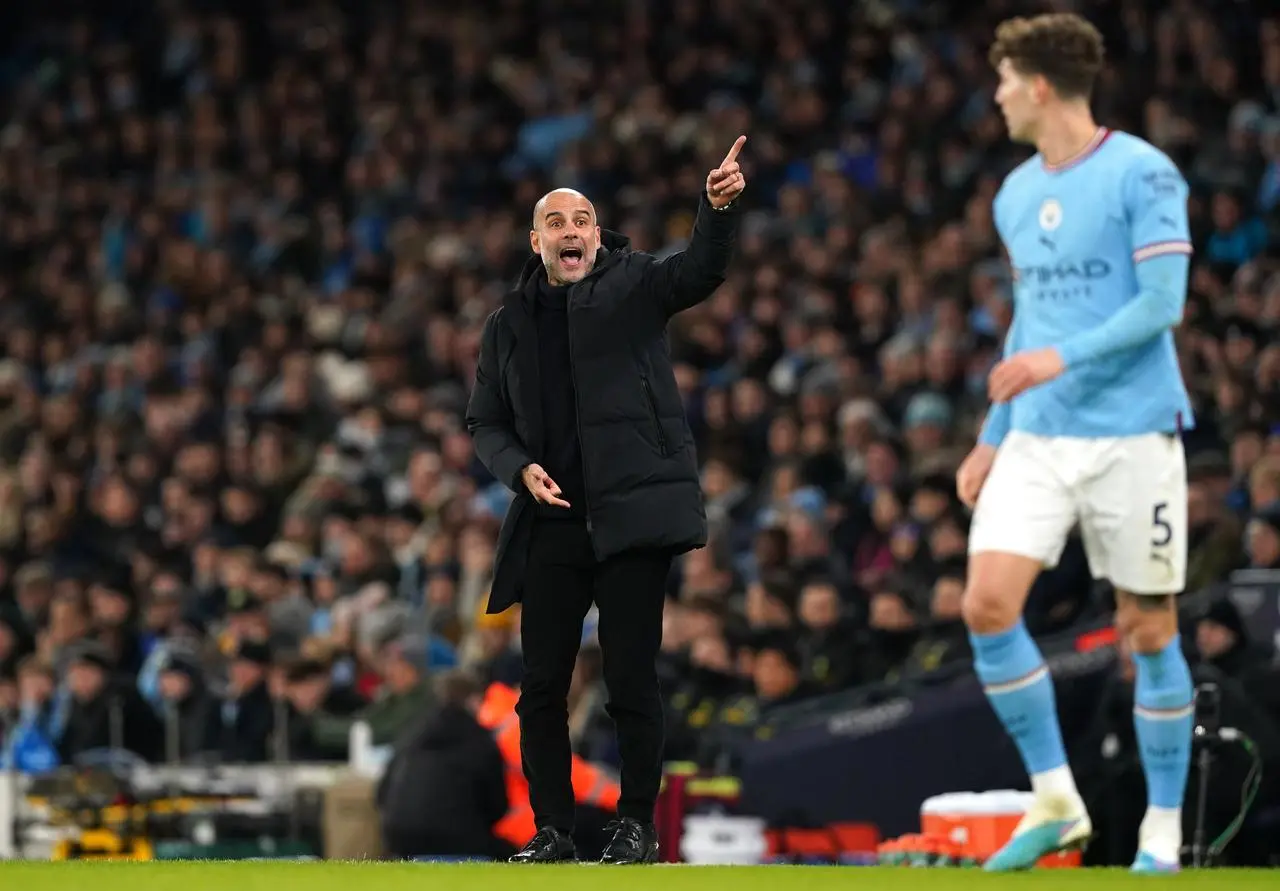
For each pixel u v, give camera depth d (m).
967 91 63.75
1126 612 22.52
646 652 21.72
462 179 74.81
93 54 89.88
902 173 61.44
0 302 78.69
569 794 21.92
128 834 39.38
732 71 72.75
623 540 21.42
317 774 39.88
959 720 33.31
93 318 74.81
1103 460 22.06
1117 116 56.84
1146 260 21.77
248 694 45.62
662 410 21.75
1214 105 56.97
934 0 69.06
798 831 33.91
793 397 53.19
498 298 66.00
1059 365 21.44
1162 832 22.31
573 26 79.38
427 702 41.47
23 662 52.16
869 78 68.56
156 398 64.81
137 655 52.03
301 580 53.94
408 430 61.12
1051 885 17.73
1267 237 51.00
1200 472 38.38
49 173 83.00
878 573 42.03
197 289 74.56
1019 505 22.28
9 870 18.70
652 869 19.36
